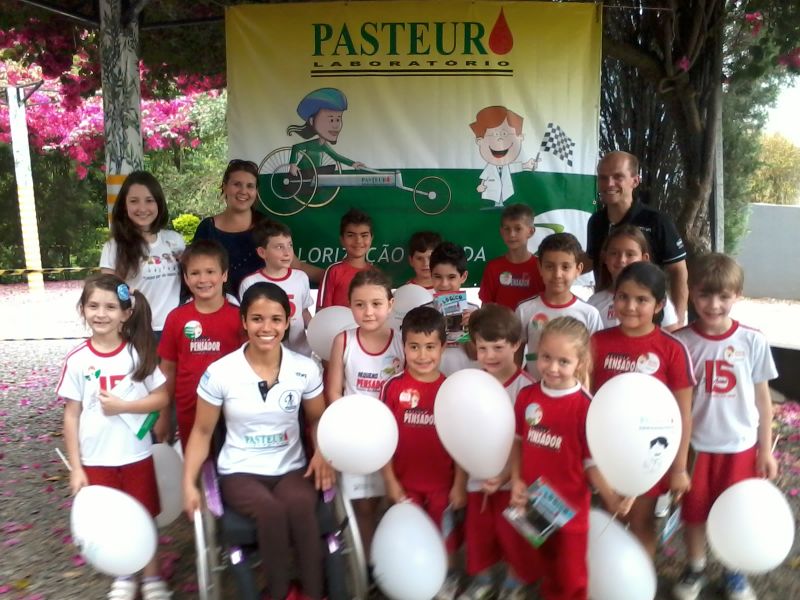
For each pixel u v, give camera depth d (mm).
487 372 2756
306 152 4379
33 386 6254
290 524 2480
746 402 2742
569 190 4480
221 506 2521
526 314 3188
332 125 4359
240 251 3861
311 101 4336
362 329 3041
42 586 2898
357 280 2912
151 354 2783
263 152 4371
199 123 17719
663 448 2311
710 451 2764
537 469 2570
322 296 4059
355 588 2568
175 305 3643
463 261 3445
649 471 2318
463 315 3244
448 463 2809
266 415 2672
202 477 2641
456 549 2873
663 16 4965
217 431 2859
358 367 2990
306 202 4422
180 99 16156
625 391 2354
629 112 5594
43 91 14055
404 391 2812
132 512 2521
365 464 2520
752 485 2557
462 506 2756
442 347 2811
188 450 2660
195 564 3092
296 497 2504
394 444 2615
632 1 5137
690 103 5066
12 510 3635
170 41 6824
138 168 4418
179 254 3672
